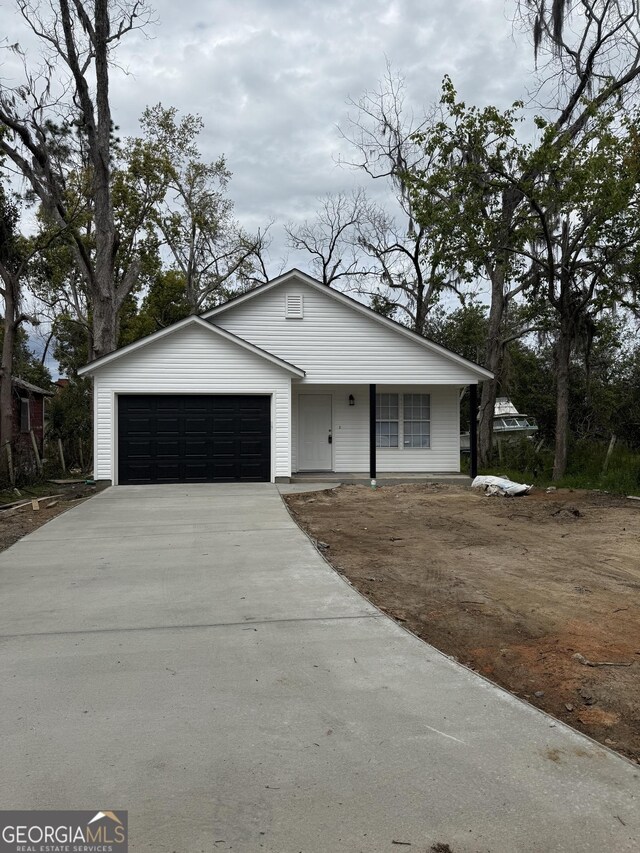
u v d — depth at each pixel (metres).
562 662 4.44
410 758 3.10
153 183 28.75
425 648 4.59
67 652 4.53
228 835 2.53
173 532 8.98
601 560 7.55
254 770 2.99
